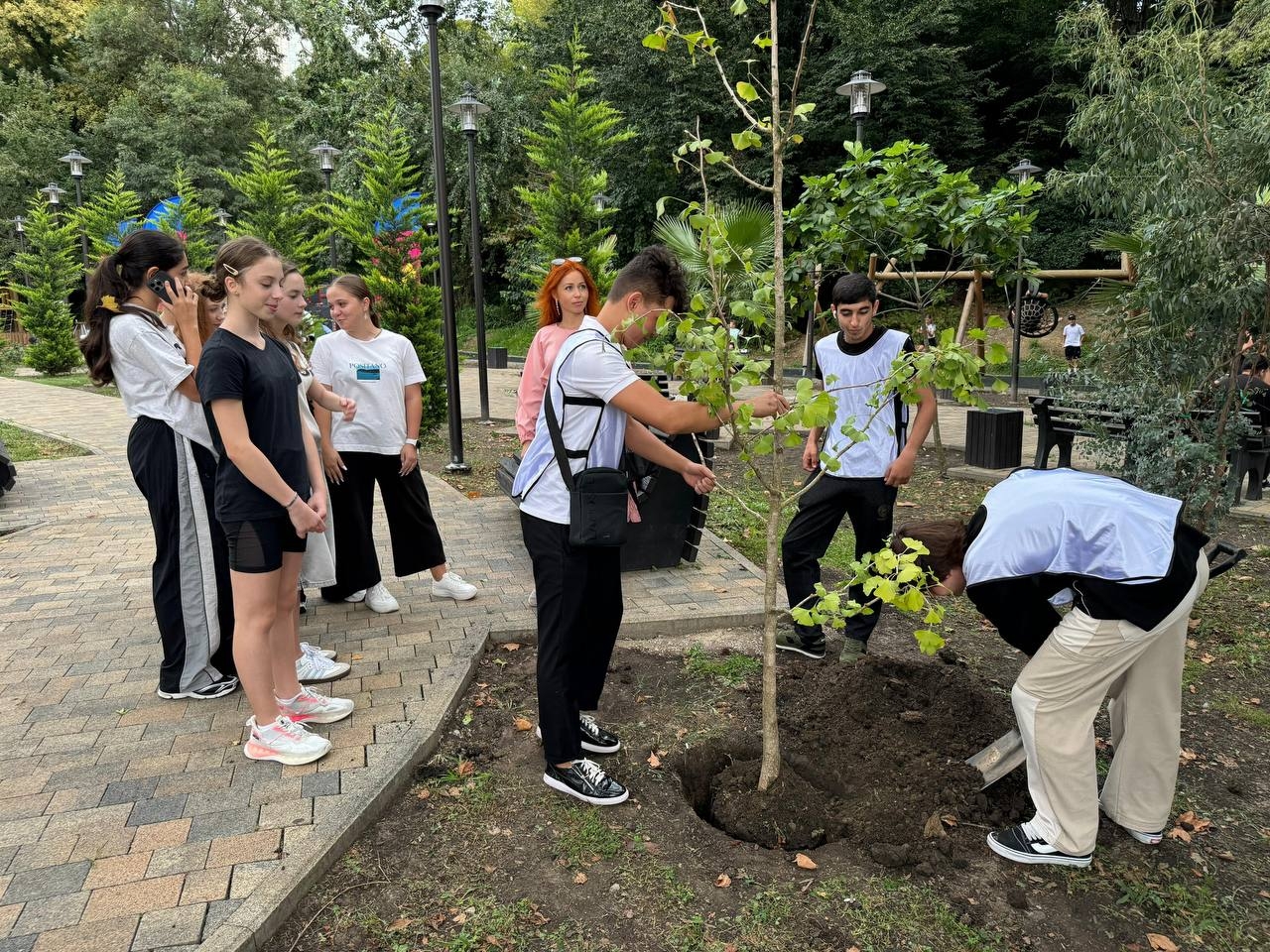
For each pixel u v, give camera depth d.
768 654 2.91
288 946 2.27
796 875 2.59
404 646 4.07
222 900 2.32
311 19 26.27
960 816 2.88
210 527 3.47
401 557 4.60
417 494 4.55
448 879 2.53
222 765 3.02
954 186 7.17
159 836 2.60
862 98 9.68
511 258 28.95
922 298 8.22
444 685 3.63
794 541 4.06
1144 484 5.01
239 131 35.66
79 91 36.94
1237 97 4.86
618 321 2.86
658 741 3.33
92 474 8.23
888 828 2.79
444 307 8.45
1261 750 3.41
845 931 2.35
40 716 3.38
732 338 2.52
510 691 3.72
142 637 4.21
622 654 4.16
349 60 26.41
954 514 7.29
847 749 3.26
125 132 33.34
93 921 2.24
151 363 3.24
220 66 38.25
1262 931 2.42
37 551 5.70
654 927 2.35
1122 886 2.57
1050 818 2.65
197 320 3.51
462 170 27.09
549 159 10.55
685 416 2.65
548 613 2.84
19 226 26.42
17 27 38.44
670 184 23.53
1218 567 2.77
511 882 2.52
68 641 4.16
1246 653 4.30
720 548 5.84
